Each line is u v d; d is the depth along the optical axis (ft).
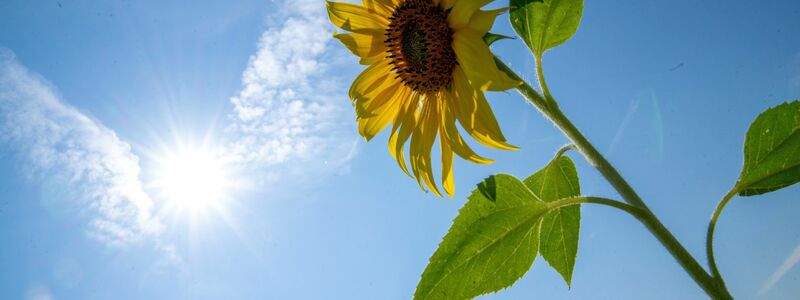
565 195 3.01
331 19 3.41
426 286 2.89
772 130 2.78
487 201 2.91
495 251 2.91
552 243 2.98
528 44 2.83
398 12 3.34
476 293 2.90
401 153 3.35
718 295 2.64
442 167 3.18
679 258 2.68
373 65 3.41
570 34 2.81
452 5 3.15
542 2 2.81
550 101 2.79
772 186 2.77
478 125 2.92
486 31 2.81
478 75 2.79
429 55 3.14
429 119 3.23
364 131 3.43
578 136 2.78
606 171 2.77
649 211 2.73
